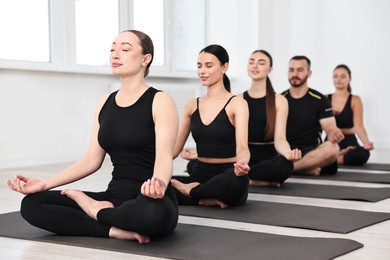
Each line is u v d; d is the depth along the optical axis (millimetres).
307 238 3195
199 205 4242
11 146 6785
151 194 2883
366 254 2918
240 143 4055
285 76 10039
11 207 4152
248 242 3086
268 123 5090
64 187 5148
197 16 9602
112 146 3174
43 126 7117
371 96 9492
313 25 9867
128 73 3131
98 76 7770
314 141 6184
